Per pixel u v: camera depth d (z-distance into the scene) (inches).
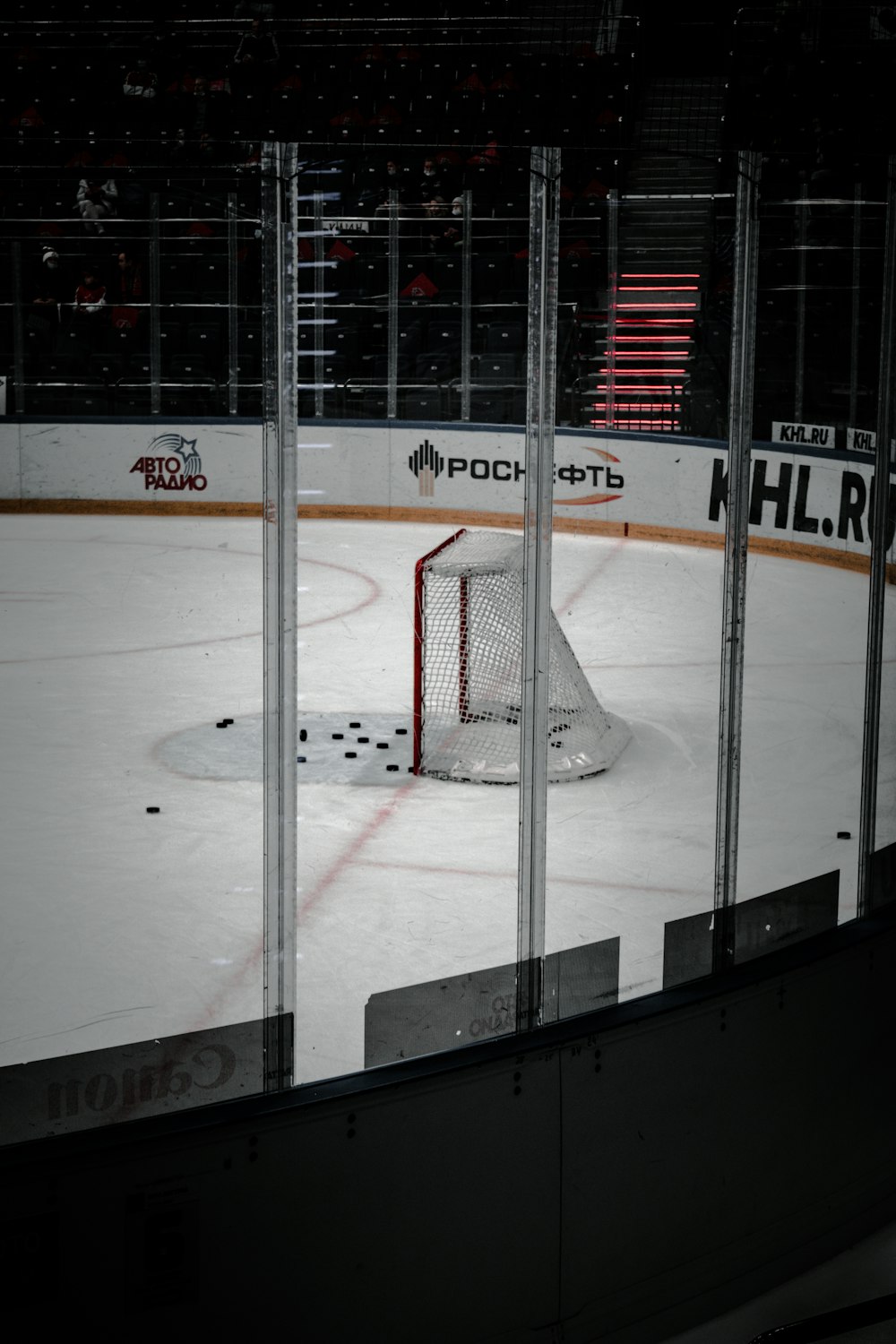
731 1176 145.1
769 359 531.2
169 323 615.8
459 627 276.2
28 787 254.8
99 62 679.1
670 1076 138.5
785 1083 148.3
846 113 552.7
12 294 598.9
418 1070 125.6
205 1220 118.2
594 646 368.2
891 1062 160.4
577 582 451.8
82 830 233.1
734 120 568.7
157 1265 117.1
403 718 305.3
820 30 571.8
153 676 335.9
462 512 574.9
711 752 279.6
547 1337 134.6
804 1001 148.3
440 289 613.9
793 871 215.9
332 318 600.7
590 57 663.8
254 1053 123.3
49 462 592.7
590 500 545.6
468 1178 128.1
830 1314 134.4
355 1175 123.0
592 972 136.9
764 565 476.7
